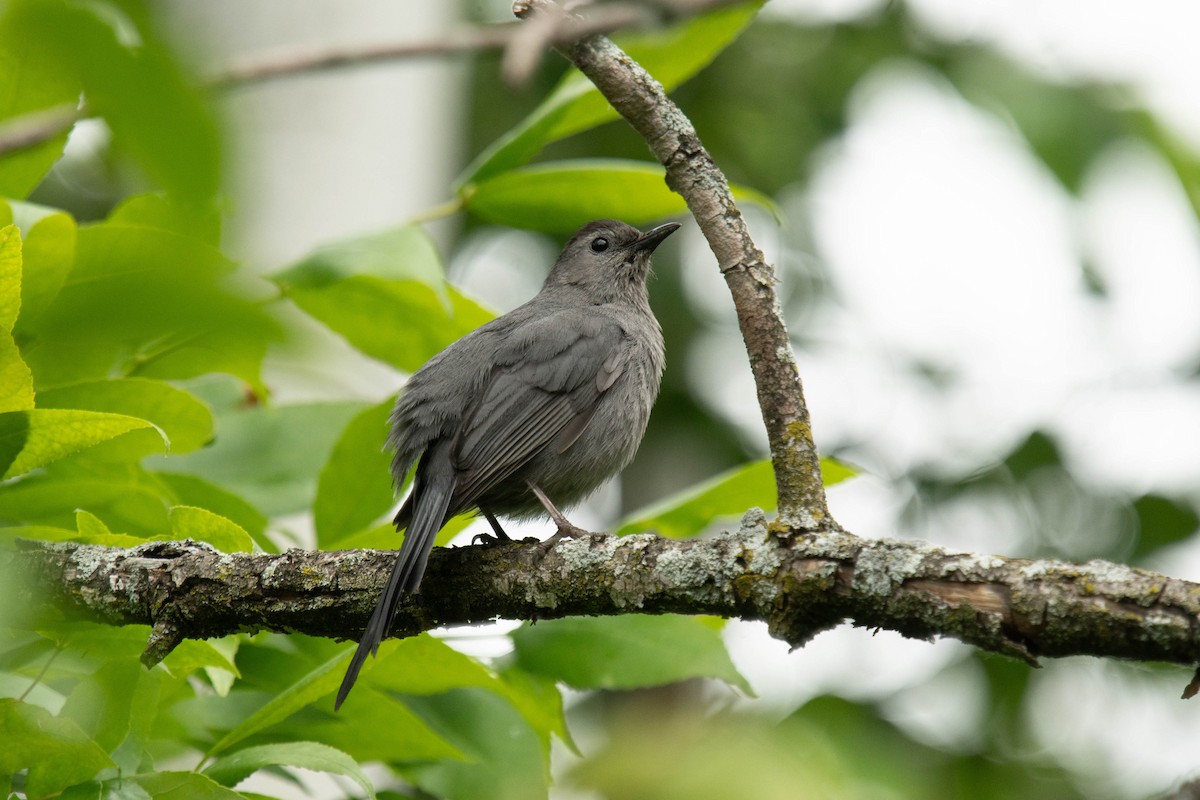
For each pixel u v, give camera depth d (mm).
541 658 7965
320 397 10398
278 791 9305
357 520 8609
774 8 19438
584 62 7016
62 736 5984
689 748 7805
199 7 9398
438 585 7129
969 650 15227
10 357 6125
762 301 6500
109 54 2475
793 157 19125
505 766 7984
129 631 7293
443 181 11680
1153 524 17062
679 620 8070
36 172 8117
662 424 19156
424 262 8125
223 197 2631
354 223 10469
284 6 9906
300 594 6992
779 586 5871
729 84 19203
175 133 2486
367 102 10641
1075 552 17016
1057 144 11398
